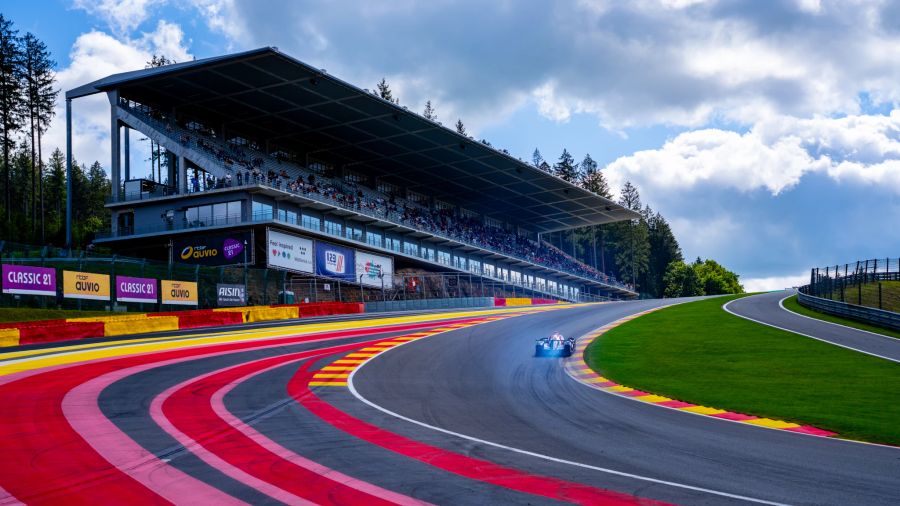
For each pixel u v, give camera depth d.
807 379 20.95
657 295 149.25
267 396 17.45
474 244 79.31
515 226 99.56
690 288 138.00
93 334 31.50
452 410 16.25
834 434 13.95
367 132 62.88
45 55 80.38
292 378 20.44
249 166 57.72
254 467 10.90
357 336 32.19
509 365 24.05
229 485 9.94
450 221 81.69
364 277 62.44
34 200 77.25
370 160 71.06
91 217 109.50
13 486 9.80
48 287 33.88
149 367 21.78
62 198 109.94
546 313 45.38
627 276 132.75
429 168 73.88
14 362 22.14
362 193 70.25
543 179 78.19
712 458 11.75
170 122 56.72
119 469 10.66
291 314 46.16
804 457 11.89
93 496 9.41
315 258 57.34
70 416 14.33
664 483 10.20
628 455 11.93
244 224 52.50
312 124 60.72
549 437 13.39
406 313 50.78
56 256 35.38
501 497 9.51
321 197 59.91
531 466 11.16
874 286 54.31
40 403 15.59
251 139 63.28
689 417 15.58
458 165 72.88
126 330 33.25
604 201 88.12
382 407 16.44
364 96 54.56
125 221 57.12
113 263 37.38
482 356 25.97
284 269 53.97
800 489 9.96
